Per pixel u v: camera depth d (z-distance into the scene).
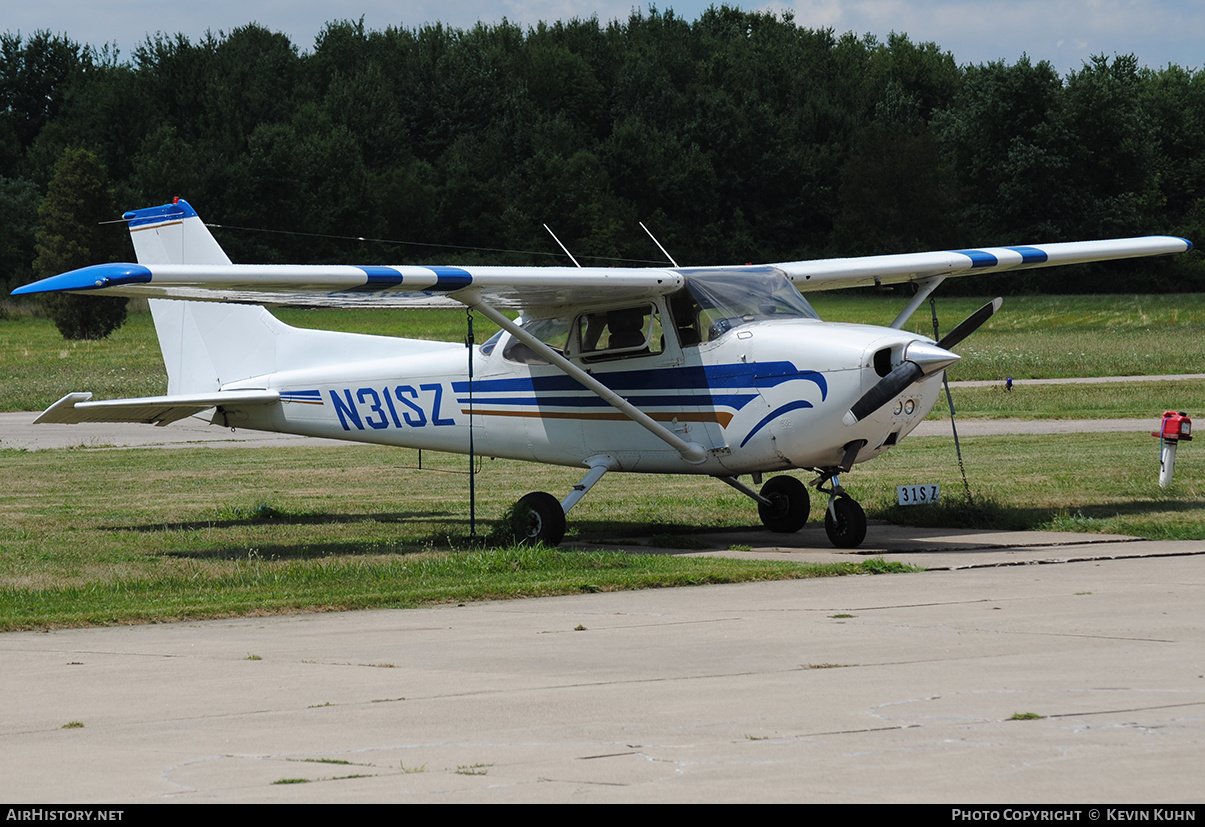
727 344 24.97
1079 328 132.62
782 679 12.53
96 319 139.38
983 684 12.02
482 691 12.29
